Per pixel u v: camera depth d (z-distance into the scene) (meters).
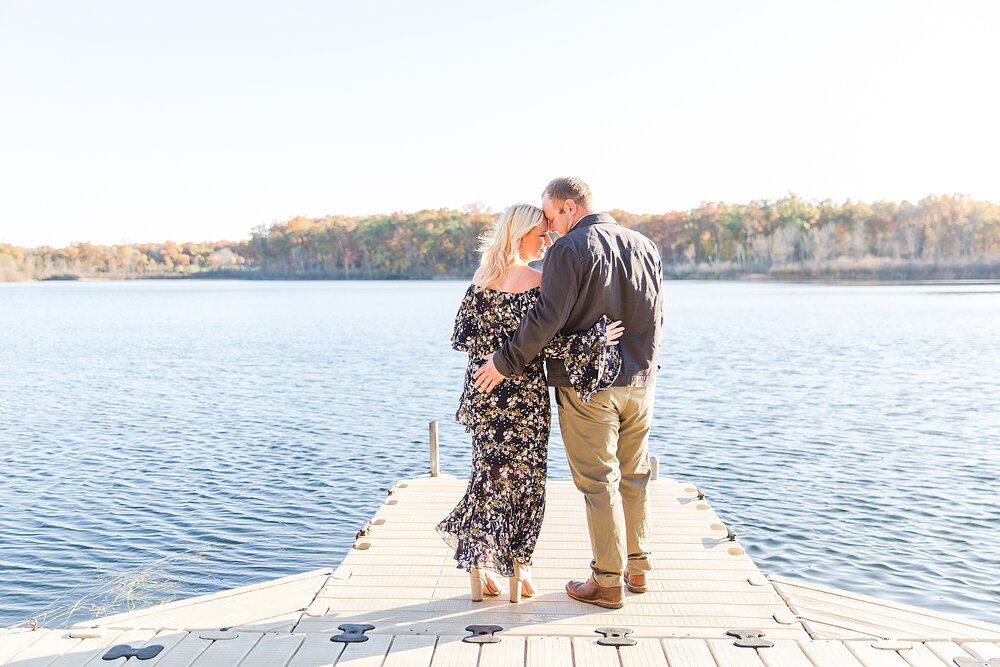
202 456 11.48
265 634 3.48
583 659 3.23
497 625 3.59
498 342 3.68
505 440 3.71
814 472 10.31
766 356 24.58
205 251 175.12
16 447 12.11
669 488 6.39
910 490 9.48
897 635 3.56
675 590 4.14
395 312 52.81
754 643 3.36
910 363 22.50
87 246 175.00
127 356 26.27
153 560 7.38
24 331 38.06
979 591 6.58
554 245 3.48
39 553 7.55
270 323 43.03
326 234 158.38
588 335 3.55
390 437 12.83
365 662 3.18
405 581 4.27
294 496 9.42
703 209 139.88
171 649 3.30
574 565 4.55
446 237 147.50
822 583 6.77
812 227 134.75
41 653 3.26
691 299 66.44
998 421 13.70
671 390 17.38
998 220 122.62
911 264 125.25
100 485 9.92
